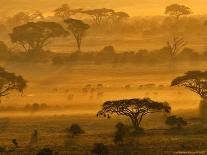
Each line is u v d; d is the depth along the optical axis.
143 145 169.00
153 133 182.75
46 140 178.75
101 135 182.75
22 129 195.62
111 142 173.50
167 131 185.00
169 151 161.88
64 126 197.75
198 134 180.12
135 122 187.38
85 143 173.75
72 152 164.00
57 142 176.00
